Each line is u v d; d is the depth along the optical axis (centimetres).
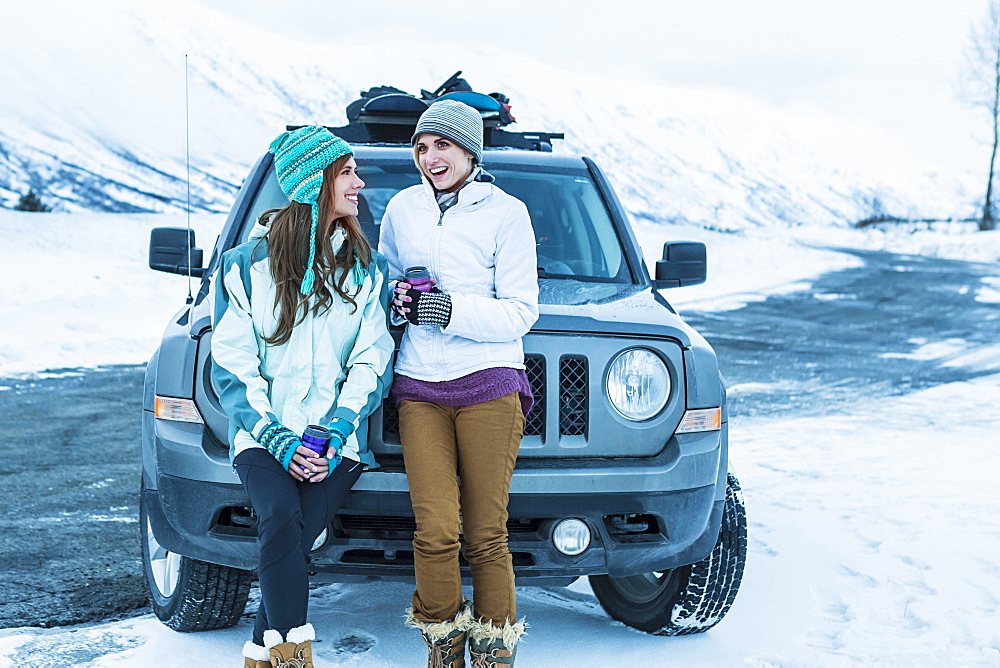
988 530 499
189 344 309
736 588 344
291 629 265
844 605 389
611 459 306
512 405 286
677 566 331
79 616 366
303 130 287
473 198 296
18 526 479
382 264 295
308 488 278
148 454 322
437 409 289
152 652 324
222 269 288
